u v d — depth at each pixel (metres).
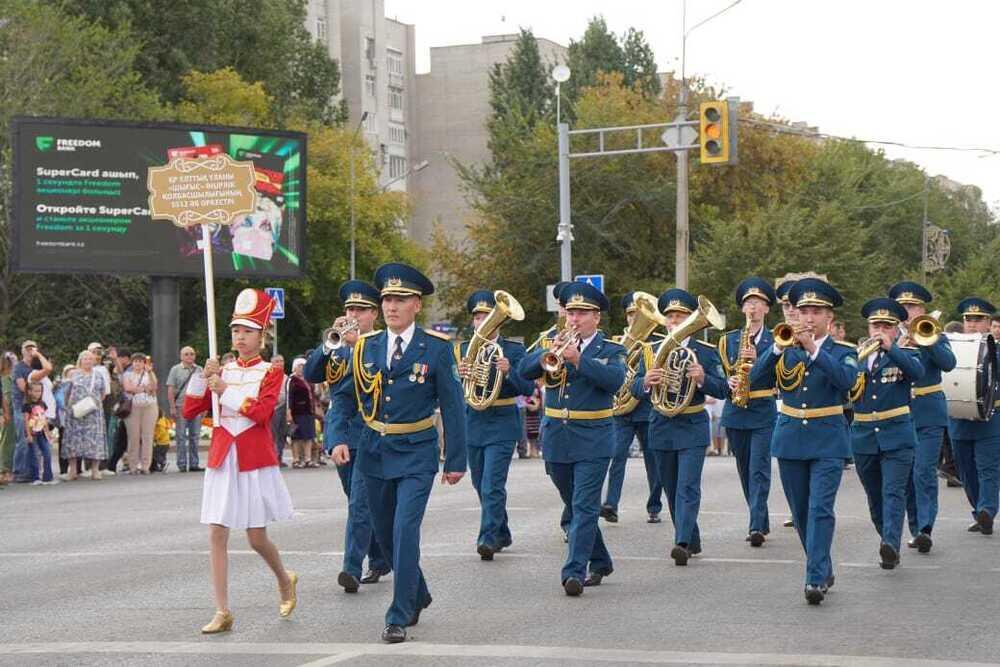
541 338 13.33
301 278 30.08
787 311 12.66
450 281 52.50
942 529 14.42
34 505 17.61
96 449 21.97
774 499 17.47
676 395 12.10
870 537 13.69
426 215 100.88
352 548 10.52
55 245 28.42
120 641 8.67
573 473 10.65
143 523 15.40
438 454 9.02
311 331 53.44
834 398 10.23
